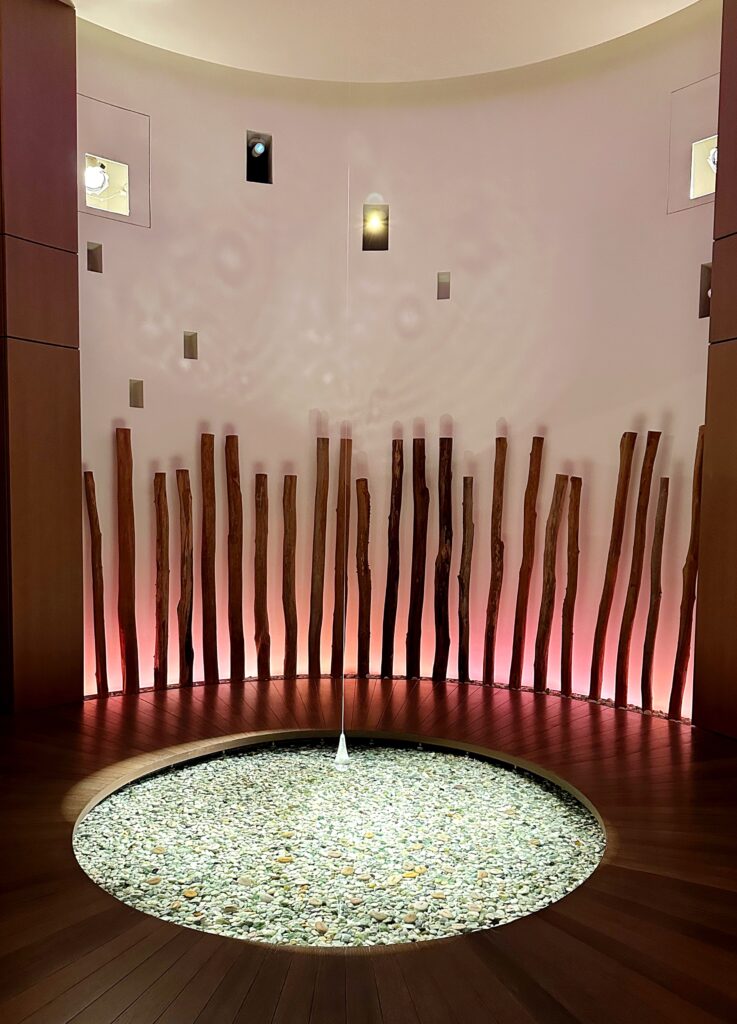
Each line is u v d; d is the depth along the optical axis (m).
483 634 6.63
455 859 3.73
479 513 6.59
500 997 2.49
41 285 5.33
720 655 5.09
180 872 3.56
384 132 6.64
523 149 6.35
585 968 2.65
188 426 6.39
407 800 4.43
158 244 6.21
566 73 6.16
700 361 5.61
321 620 6.66
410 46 5.69
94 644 6.06
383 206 6.77
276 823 4.11
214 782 4.63
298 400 6.71
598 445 6.14
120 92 5.97
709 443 5.06
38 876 3.24
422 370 6.69
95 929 2.86
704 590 5.15
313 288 6.70
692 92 5.57
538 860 3.72
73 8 5.35
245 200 6.51
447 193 6.58
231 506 6.43
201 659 6.52
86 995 2.47
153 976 2.58
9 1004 2.42
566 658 6.11
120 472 6.02
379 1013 2.41
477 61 5.86
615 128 5.98
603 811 3.93
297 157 6.61
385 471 6.76
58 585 5.52
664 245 5.78
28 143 5.21
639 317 5.92
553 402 6.32
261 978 2.58
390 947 2.77
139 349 6.16
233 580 6.43
